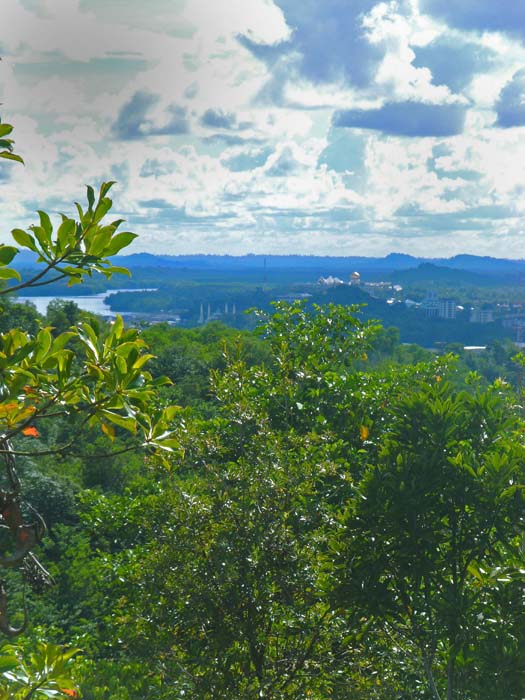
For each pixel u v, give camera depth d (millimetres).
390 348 76312
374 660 8352
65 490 35312
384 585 7043
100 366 2932
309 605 8445
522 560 6711
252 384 12922
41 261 2752
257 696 8000
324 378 13266
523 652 6172
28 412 2852
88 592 23766
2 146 2639
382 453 7453
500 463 6824
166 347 79938
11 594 19812
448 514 7117
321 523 8875
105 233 2801
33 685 2916
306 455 9359
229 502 8523
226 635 8172
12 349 2797
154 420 3039
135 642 8344
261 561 8312
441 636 6664
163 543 8734
